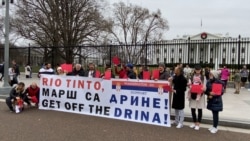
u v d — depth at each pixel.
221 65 20.17
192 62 20.56
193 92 8.12
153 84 8.80
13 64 21.91
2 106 11.68
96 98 9.85
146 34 61.28
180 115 8.41
